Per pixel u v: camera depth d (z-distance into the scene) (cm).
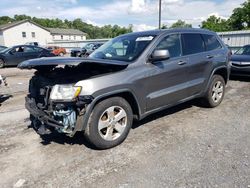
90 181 286
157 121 468
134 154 343
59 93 320
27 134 428
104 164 320
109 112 348
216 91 543
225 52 552
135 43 418
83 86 317
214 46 533
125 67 362
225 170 296
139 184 276
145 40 412
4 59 1516
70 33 7438
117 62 350
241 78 897
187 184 272
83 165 320
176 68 427
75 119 326
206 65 495
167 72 411
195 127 434
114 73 349
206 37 517
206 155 333
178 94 442
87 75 343
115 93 344
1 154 357
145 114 395
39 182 288
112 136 358
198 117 487
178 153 341
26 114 544
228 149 347
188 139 385
